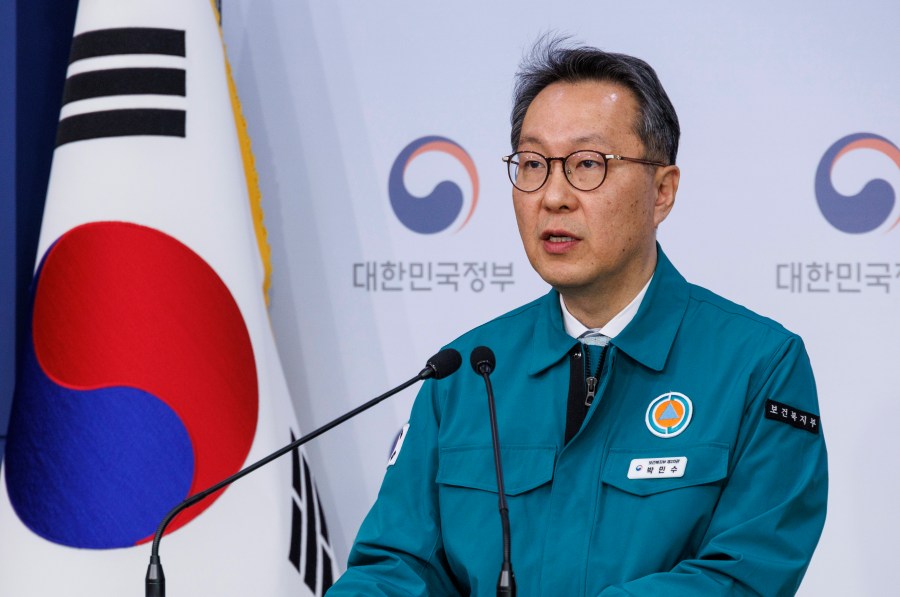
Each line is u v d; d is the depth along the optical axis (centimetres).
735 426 599
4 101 938
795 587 581
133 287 819
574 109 623
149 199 834
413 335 962
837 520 901
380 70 970
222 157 859
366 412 962
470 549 620
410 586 614
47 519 803
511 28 958
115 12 862
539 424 637
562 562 599
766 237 920
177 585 796
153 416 807
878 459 901
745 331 630
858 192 913
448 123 964
